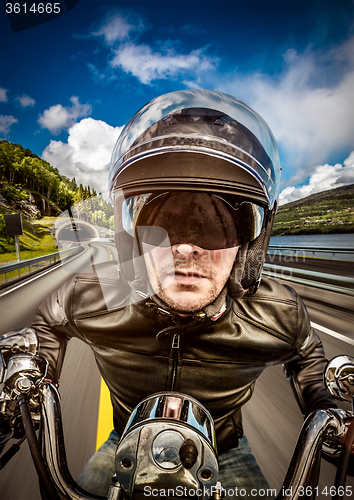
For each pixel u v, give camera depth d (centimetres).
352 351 367
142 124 66
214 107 68
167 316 63
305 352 83
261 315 73
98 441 194
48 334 78
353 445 60
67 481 56
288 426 214
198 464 46
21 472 168
